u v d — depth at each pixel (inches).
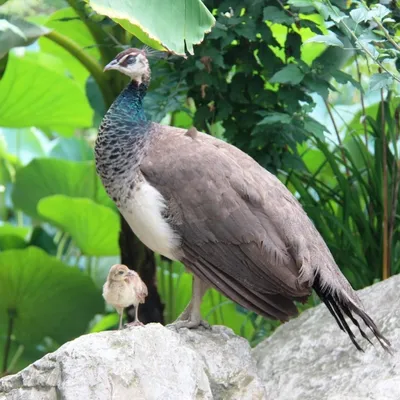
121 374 278.8
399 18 421.1
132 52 350.9
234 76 444.1
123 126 343.0
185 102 497.7
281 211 325.7
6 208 731.4
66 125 597.0
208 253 325.7
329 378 350.3
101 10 324.5
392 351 346.3
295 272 318.7
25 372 288.5
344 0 411.2
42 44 571.5
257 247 319.6
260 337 483.2
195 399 288.7
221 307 517.3
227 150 341.1
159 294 503.5
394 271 456.1
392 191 455.5
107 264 623.8
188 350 295.7
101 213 542.3
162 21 333.4
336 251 459.5
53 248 632.4
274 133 431.5
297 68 414.3
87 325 563.8
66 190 629.0
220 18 421.1
